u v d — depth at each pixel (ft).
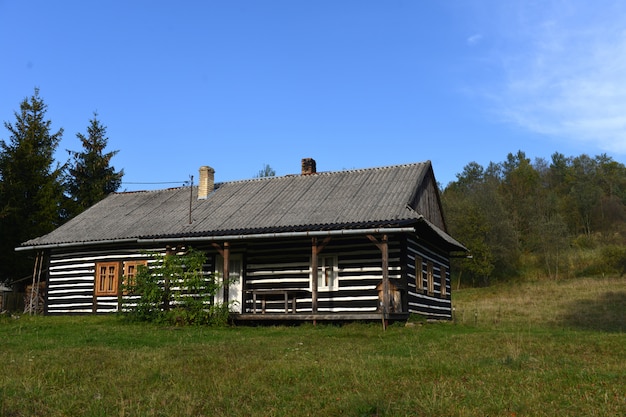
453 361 35.04
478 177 298.35
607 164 295.28
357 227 63.05
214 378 30.60
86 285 83.82
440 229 86.28
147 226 80.48
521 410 23.20
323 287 70.59
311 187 80.74
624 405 23.70
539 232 196.54
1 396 26.99
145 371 32.91
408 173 77.82
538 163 292.61
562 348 40.68
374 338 50.31
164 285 68.13
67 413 24.58
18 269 107.65
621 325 82.58
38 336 53.26
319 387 28.22
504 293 145.38
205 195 87.35
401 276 66.54
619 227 224.53
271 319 64.49
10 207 104.68
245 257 75.87
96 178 155.33
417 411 23.53
